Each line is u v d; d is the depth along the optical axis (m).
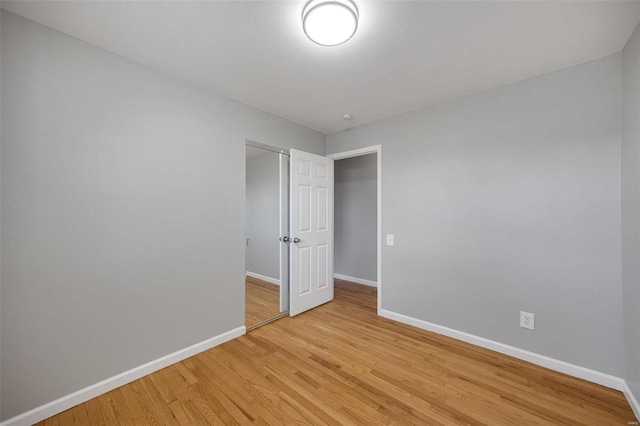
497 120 2.32
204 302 2.33
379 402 1.70
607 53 1.84
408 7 1.43
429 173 2.73
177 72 2.11
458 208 2.53
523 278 2.18
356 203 4.79
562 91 2.03
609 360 1.84
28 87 1.53
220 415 1.59
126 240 1.90
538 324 2.11
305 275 3.24
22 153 1.51
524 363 2.13
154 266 2.04
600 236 1.88
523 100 2.19
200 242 2.31
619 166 1.81
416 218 2.82
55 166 1.62
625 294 1.75
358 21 1.52
